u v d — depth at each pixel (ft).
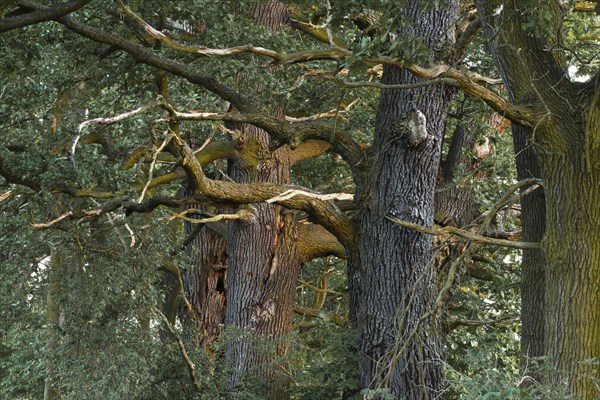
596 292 31.68
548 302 32.42
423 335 44.01
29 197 51.03
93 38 43.86
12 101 51.85
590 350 31.37
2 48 45.96
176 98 52.44
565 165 32.30
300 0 28.35
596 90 31.60
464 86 32.50
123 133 56.24
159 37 38.11
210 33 49.52
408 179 45.06
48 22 49.67
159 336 55.98
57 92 52.39
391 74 45.47
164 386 52.19
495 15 33.17
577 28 49.73
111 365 50.29
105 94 54.60
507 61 33.53
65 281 53.52
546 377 27.96
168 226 62.54
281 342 60.03
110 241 55.36
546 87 32.83
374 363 44.93
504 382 25.09
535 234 38.81
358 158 46.91
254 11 61.36
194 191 44.14
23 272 55.47
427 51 30.01
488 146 55.47
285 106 61.05
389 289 44.86
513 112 32.58
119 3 38.01
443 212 54.24
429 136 44.98
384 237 45.29
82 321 51.90
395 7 29.01
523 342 38.68
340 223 47.32
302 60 37.99
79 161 49.90
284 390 56.29
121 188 51.52
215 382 54.13
